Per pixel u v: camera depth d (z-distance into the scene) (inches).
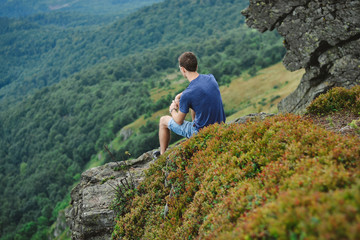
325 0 485.7
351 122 223.8
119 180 310.0
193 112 246.5
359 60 488.1
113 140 6501.0
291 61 596.7
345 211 83.2
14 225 5241.1
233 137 203.5
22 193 6358.3
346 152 134.0
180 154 230.1
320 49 536.4
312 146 150.1
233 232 111.5
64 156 6934.1
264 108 4379.9
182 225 174.1
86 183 334.6
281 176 136.6
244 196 137.0
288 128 184.7
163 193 241.0
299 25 542.6
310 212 89.9
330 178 111.3
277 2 549.6
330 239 76.3
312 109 283.1
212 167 186.1
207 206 162.6
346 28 480.1
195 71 219.8
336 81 531.8
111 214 266.7
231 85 6624.0
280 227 92.0
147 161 344.8
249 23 619.2
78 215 294.7
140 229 230.8
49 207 4945.9
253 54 7755.9
